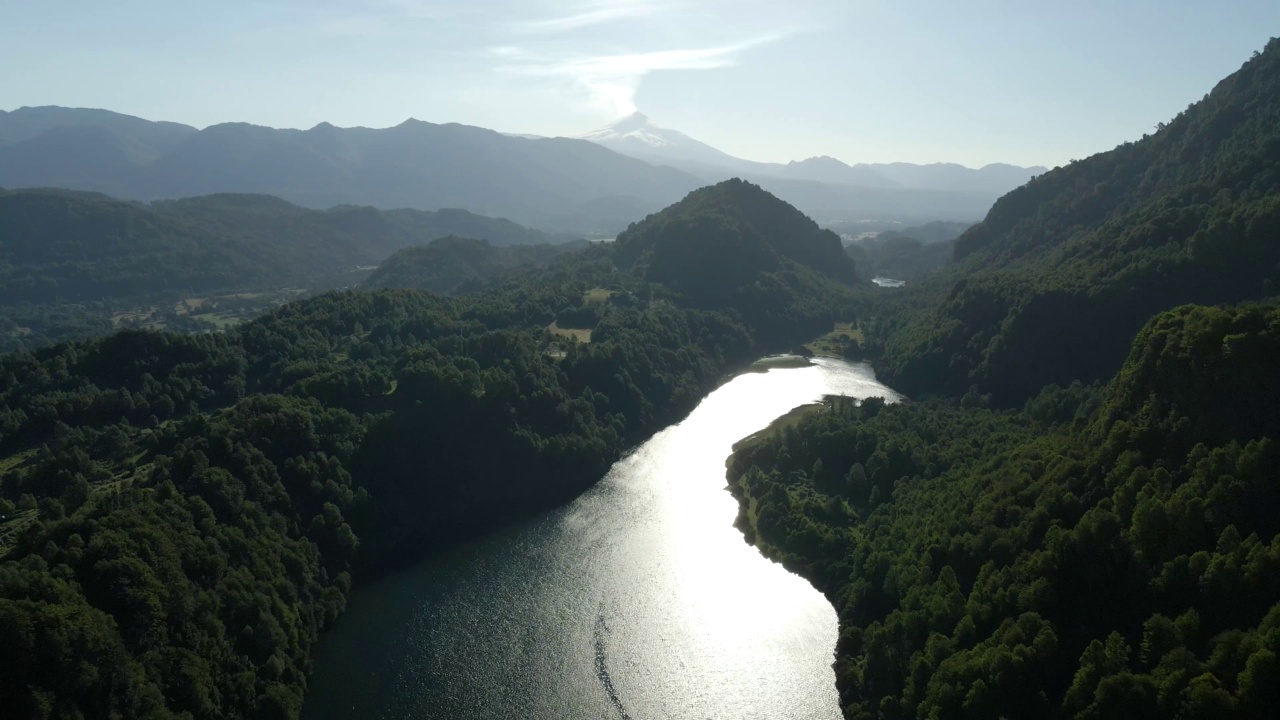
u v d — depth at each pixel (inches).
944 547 4114.2
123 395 5561.0
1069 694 2903.5
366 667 4133.9
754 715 3764.8
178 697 3351.4
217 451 4849.9
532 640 4362.7
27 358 5880.9
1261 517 3122.5
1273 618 2576.3
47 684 2866.6
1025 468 4399.6
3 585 3019.2
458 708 3816.4
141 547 3614.7
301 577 4549.7
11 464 4820.4
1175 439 3676.2
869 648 3909.9
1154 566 3186.5
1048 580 3356.3
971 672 3171.8
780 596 4785.9
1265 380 3459.6
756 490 6097.4
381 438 5836.6
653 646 4301.2
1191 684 2573.8
